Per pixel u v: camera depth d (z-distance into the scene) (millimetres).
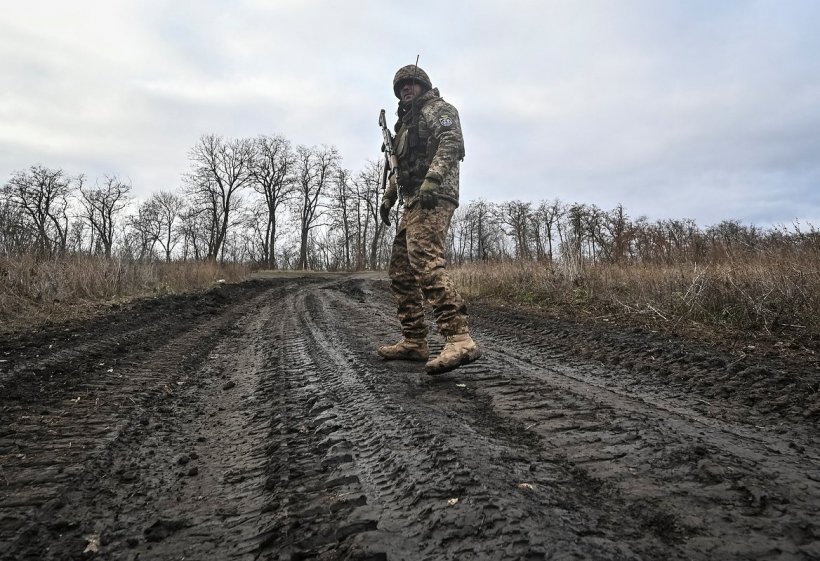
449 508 1298
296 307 8508
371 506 1376
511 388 2609
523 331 4930
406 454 1720
